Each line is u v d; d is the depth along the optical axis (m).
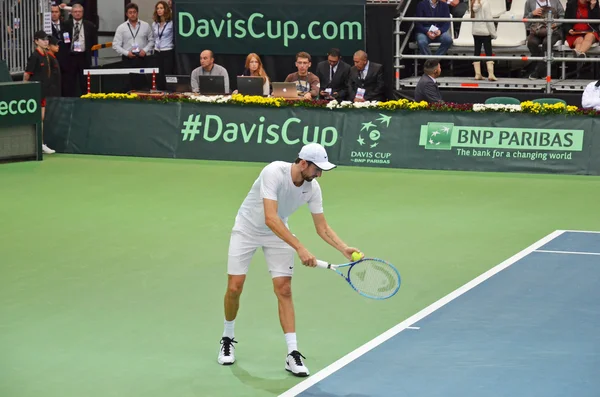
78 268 21.48
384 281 14.08
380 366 15.15
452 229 25.20
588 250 22.69
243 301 18.92
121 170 34.34
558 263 21.52
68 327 17.36
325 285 20.00
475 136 33.81
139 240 24.14
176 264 21.80
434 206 28.16
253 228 14.96
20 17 42.16
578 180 32.09
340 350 16.09
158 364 15.46
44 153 37.84
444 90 38.88
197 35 40.19
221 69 38.06
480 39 37.84
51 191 30.75
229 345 15.49
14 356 15.84
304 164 14.39
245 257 15.07
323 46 38.91
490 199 29.12
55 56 41.38
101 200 29.27
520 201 28.78
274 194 14.41
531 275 20.56
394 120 34.56
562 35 38.34
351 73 36.88
